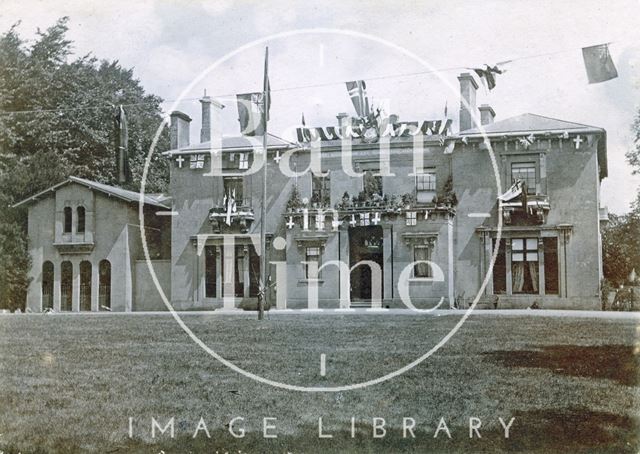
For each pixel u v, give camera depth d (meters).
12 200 36.44
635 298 29.53
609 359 17.41
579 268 30.61
